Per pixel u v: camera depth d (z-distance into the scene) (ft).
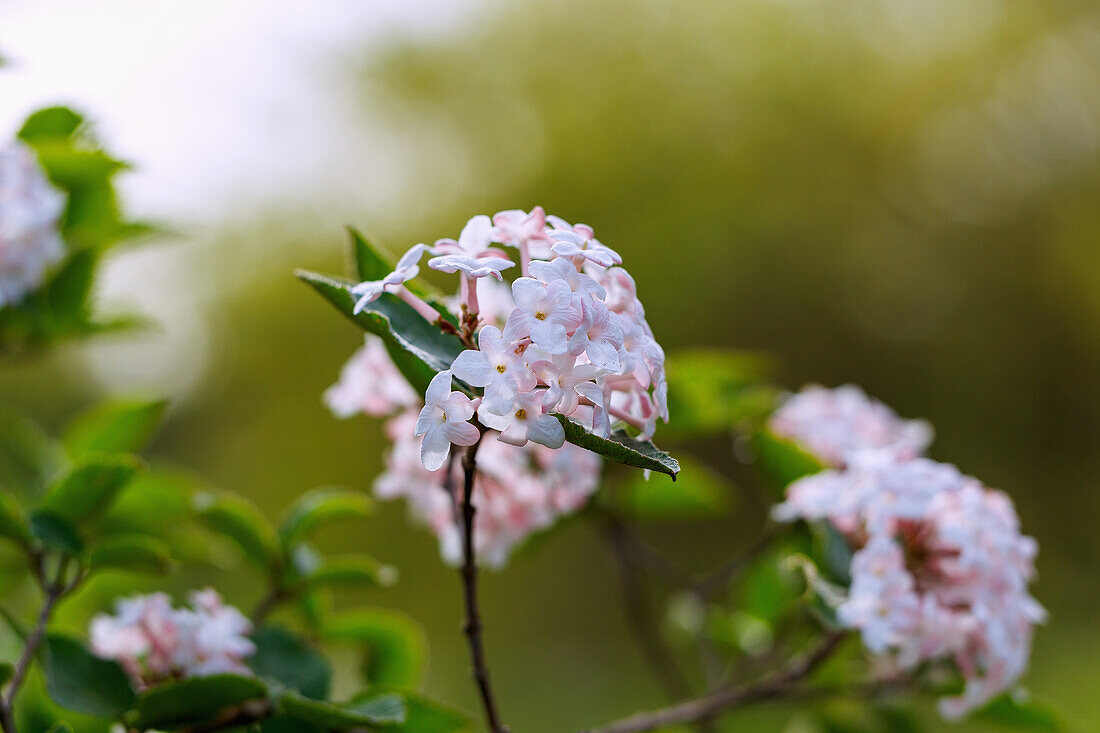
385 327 5.65
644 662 33.83
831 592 8.81
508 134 65.16
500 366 5.21
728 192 55.62
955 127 59.72
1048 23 58.65
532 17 66.03
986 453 52.90
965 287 56.24
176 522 10.00
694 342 51.44
